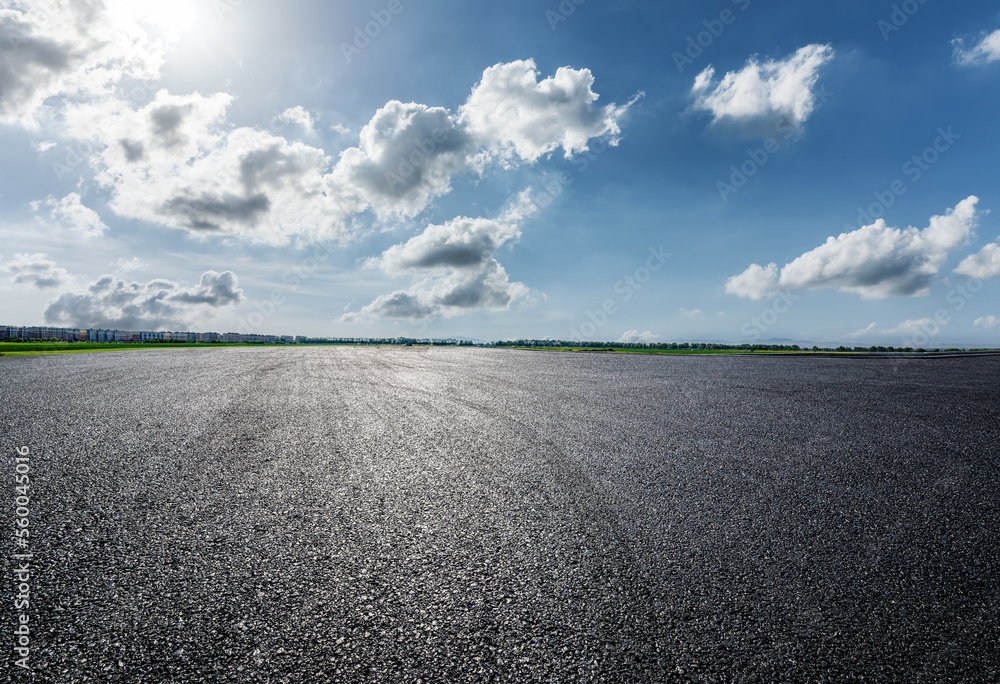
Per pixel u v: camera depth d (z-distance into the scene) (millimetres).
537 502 2988
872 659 1596
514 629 1718
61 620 1706
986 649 1656
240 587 1951
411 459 3932
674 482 3408
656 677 1492
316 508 2834
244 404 6406
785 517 2791
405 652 1585
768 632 1726
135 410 5762
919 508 2953
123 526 2520
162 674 1460
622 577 2090
